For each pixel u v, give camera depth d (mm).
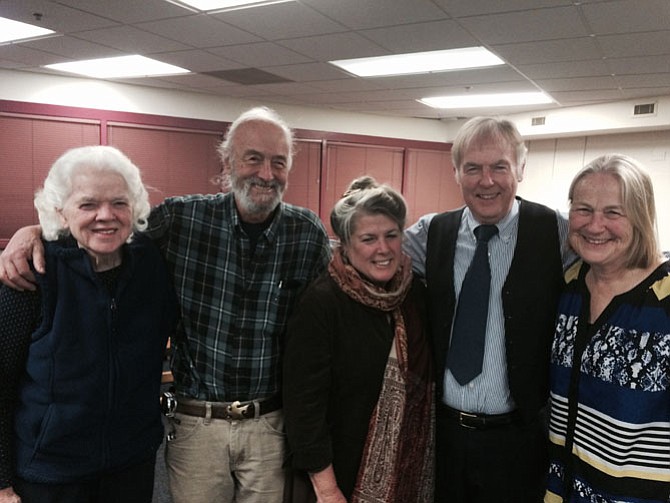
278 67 5391
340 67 5316
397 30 4051
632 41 4180
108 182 1259
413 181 8859
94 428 1308
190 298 1579
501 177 1532
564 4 3420
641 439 1232
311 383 1429
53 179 1274
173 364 1650
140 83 6523
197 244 1590
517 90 6281
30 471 1278
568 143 8078
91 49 4898
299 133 7781
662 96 6434
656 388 1212
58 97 6215
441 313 1605
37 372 1267
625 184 1241
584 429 1323
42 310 1256
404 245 1770
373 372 1450
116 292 1330
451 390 1582
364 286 1438
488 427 1551
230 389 1570
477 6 3488
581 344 1338
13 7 3766
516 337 1515
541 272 1544
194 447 1583
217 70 5633
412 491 1496
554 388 1422
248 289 1588
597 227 1260
